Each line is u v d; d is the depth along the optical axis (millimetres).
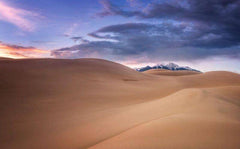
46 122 8383
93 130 6809
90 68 32500
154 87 27359
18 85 15992
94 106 12281
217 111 7477
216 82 42438
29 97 13328
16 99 12547
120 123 7363
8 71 19609
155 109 9289
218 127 4977
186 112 7215
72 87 18344
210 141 4062
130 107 11531
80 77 24438
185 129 4840
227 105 8828
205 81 43312
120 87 22375
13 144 6039
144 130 4992
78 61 36531
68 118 9055
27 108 10852
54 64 28594
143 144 4059
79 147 5434
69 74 24594
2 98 12469
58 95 14727
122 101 14789
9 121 8562
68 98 14078
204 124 5230
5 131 7242
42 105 11719
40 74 21078
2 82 16062
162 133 4645
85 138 6078
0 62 24016
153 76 48375
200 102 9102
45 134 6812
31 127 7684
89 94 16219
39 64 26328
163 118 6039
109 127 6973
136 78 36031
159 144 4000
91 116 9359
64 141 6012
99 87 20328
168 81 39625
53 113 10102
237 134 4480
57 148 5551
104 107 12062
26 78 18500
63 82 19844
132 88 22797
